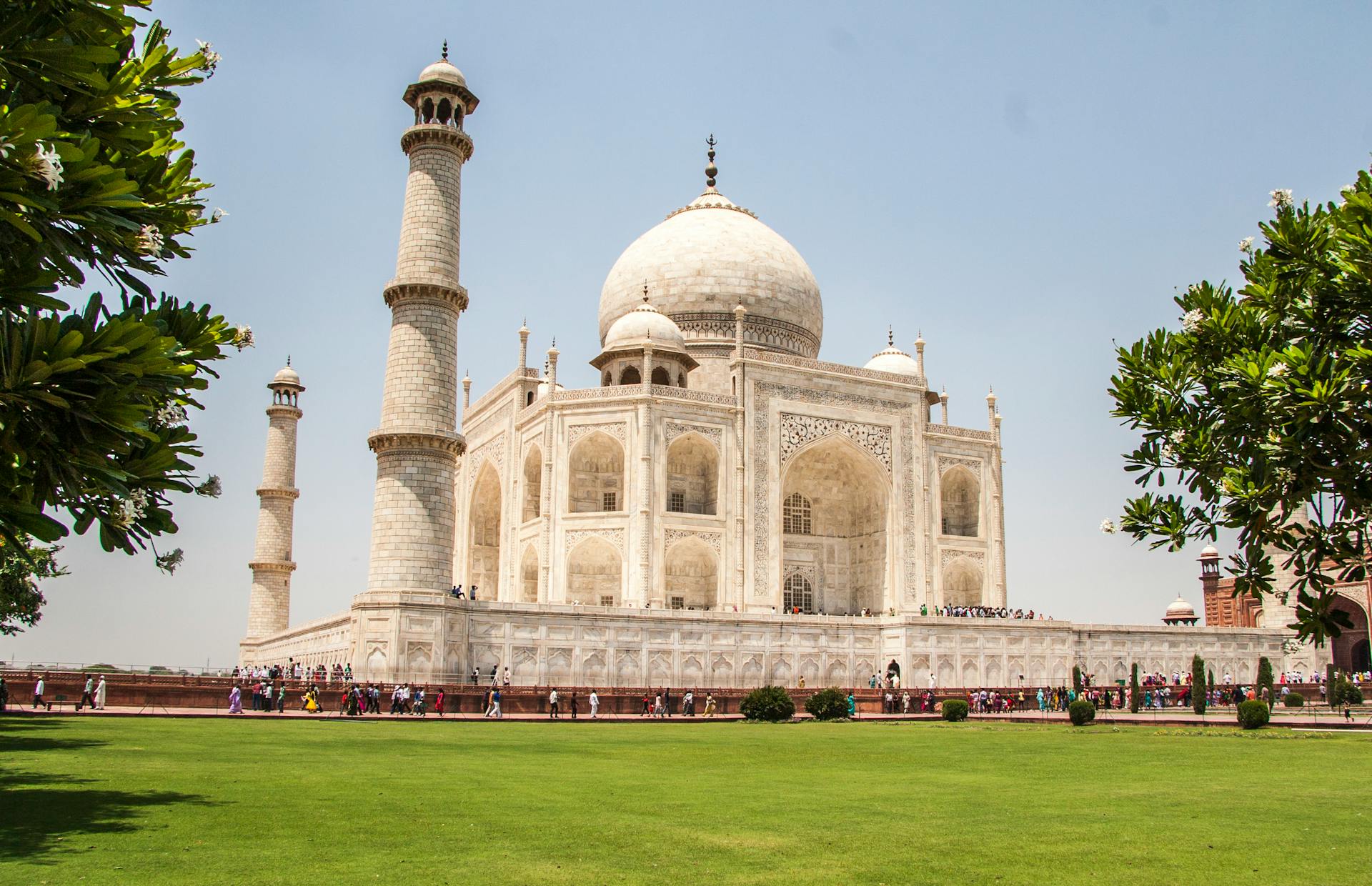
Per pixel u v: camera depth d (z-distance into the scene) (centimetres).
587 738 4750
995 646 8594
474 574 10725
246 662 10806
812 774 3266
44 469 1656
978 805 2567
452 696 6369
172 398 1959
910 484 9944
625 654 7369
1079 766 3619
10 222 1483
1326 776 3328
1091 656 9106
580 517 8831
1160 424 1905
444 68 6988
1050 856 1919
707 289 10631
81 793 2462
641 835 2066
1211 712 7669
